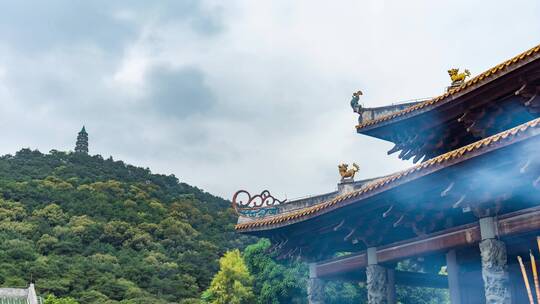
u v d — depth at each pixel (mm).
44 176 196125
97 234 157750
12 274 125750
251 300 71750
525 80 25281
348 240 30031
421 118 31125
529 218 21578
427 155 33312
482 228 23062
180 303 128375
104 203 177500
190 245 163625
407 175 23250
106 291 128625
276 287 60906
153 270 143250
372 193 25438
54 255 141875
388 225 28375
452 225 27609
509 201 23734
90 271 135625
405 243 27203
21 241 142250
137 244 158375
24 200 169250
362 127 33938
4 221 153125
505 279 22328
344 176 32938
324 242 32750
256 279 65625
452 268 28656
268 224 32312
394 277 31266
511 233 22078
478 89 26953
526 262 27453
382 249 28578
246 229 33562
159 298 130000
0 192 169875
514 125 28250
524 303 27203
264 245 65500
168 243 163125
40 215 161750
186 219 185500
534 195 22906
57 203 173125
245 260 67062
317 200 33625
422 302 61719
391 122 32438
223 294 72375
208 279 146375
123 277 138375
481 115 28188
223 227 188000
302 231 32281
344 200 27109
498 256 22438
